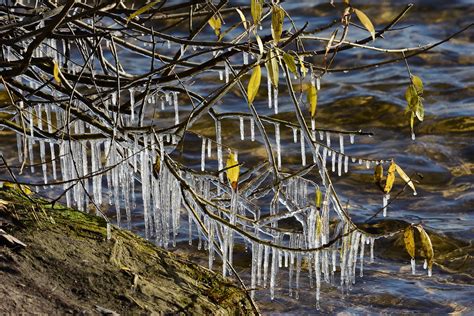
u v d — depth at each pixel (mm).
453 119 11000
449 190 9133
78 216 5859
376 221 8312
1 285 4938
